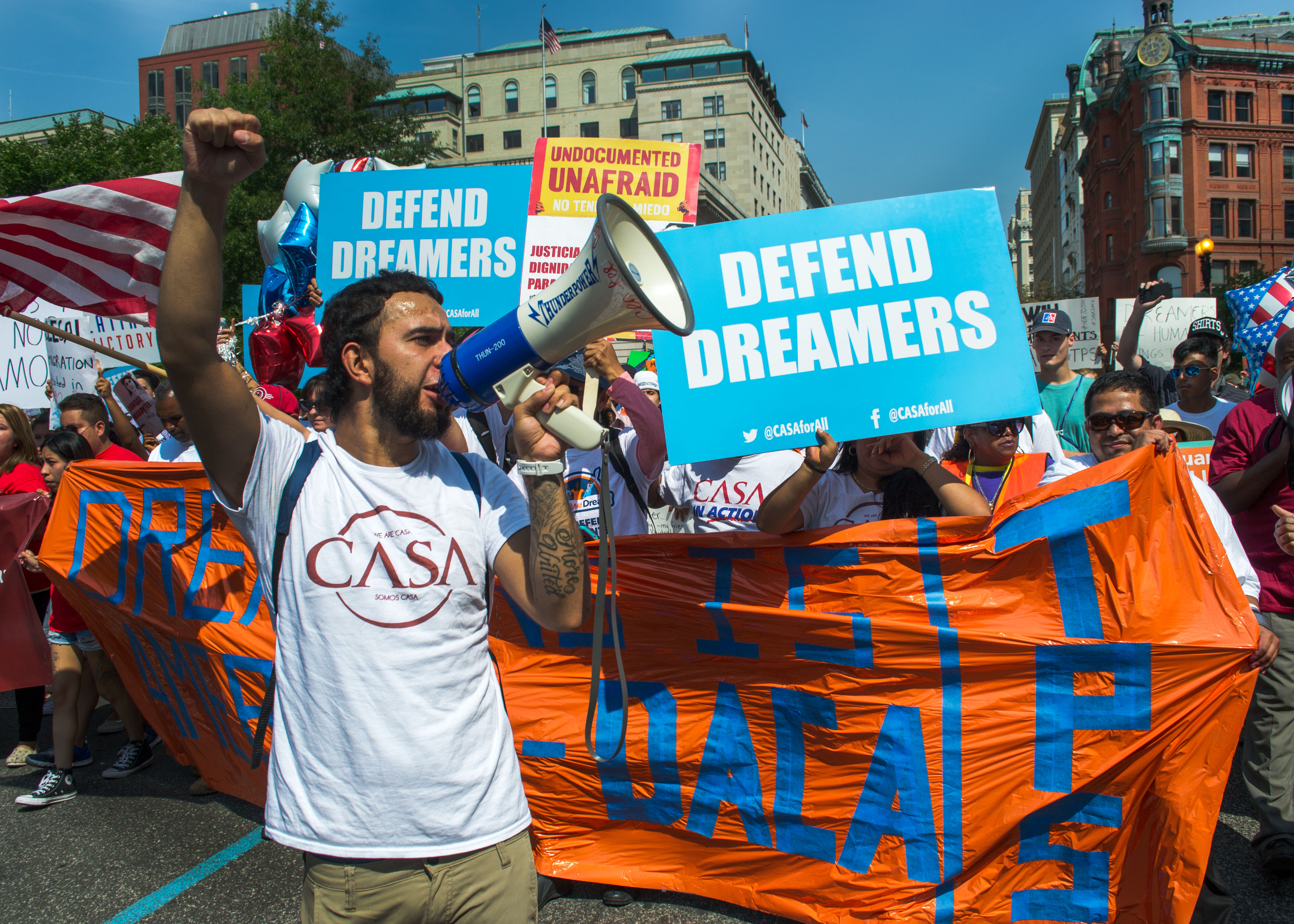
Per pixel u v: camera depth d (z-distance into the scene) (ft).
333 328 4.92
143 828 10.48
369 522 4.77
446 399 4.78
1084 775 6.66
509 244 10.84
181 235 4.24
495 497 5.22
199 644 10.18
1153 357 25.23
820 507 8.36
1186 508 6.58
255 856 9.71
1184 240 134.00
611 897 8.25
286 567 4.80
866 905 7.32
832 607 7.39
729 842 7.93
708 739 7.89
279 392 11.09
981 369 6.88
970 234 6.99
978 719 6.93
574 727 8.29
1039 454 9.59
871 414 6.98
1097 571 6.67
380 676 4.62
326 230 11.04
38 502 12.48
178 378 4.41
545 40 108.68
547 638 8.41
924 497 7.97
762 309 7.19
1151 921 6.59
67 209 10.02
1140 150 137.39
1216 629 6.38
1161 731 6.46
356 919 4.65
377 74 61.52
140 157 64.03
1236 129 134.72
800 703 7.52
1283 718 8.59
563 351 4.63
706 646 7.85
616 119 176.24
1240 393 18.17
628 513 10.68
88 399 13.79
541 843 8.55
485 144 179.42
